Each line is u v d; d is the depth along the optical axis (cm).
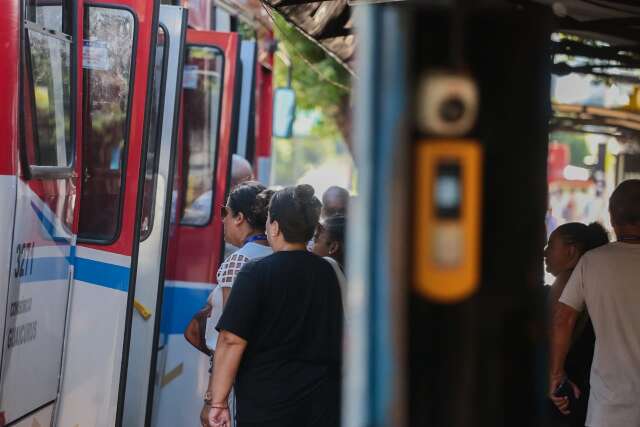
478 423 304
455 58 304
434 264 303
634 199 1305
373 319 304
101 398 1496
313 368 1211
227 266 1435
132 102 1541
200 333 1470
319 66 3519
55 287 1388
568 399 1423
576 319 1343
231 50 2133
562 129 3033
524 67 311
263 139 3288
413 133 304
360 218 305
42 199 1301
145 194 1716
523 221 311
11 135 1177
